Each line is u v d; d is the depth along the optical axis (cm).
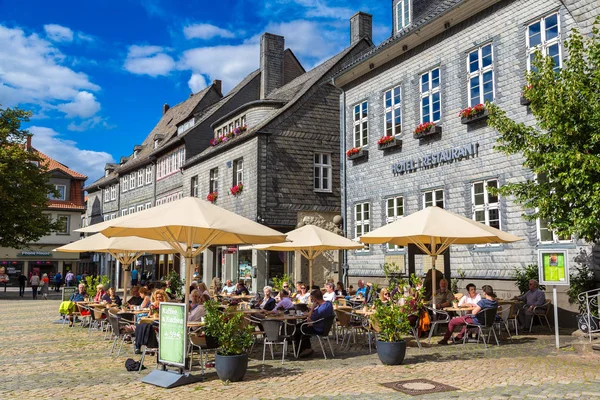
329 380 870
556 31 1488
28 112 3744
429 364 982
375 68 2216
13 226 3653
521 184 1198
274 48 3522
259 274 2670
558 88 1078
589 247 1366
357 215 2305
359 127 2323
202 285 1622
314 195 2800
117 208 4981
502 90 1639
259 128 2700
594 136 1014
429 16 1950
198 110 4062
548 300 1437
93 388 849
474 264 1698
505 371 896
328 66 2980
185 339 888
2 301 3203
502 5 1652
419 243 1377
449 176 1819
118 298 1748
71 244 1712
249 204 2738
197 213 936
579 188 1045
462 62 1792
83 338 1457
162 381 862
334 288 1789
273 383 859
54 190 3872
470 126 1745
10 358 1134
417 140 1975
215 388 834
